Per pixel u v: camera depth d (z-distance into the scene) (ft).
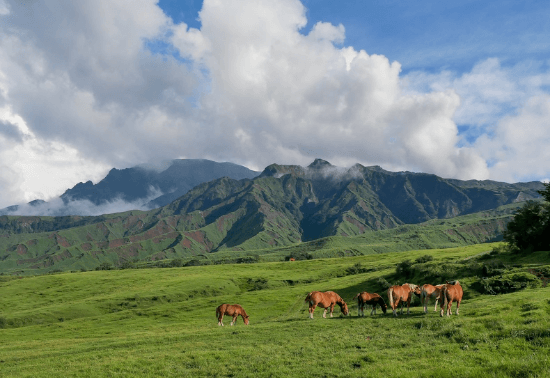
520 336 63.57
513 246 260.21
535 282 156.87
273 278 493.36
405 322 96.43
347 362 62.54
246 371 64.69
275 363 67.51
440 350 63.52
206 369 68.13
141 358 81.71
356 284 318.04
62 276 571.69
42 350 129.80
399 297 118.32
